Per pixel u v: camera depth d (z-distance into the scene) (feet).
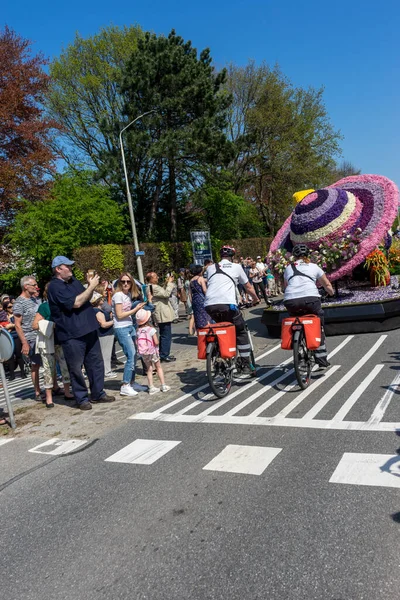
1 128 73.46
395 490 11.46
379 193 37.76
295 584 8.70
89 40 108.88
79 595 9.21
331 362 25.32
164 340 31.48
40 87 77.92
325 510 10.94
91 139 113.91
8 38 76.69
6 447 18.45
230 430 16.92
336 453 13.88
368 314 32.07
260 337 36.40
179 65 92.99
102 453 16.48
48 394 23.56
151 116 91.91
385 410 16.97
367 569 8.84
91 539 11.10
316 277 22.36
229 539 10.31
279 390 21.21
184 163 97.86
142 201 114.52
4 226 83.97
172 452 15.62
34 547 11.14
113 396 23.89
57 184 90.22
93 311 22.75
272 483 12.55
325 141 130.62
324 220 36.91
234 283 22.43
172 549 10.24
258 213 144.36
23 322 25.48
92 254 84.28
